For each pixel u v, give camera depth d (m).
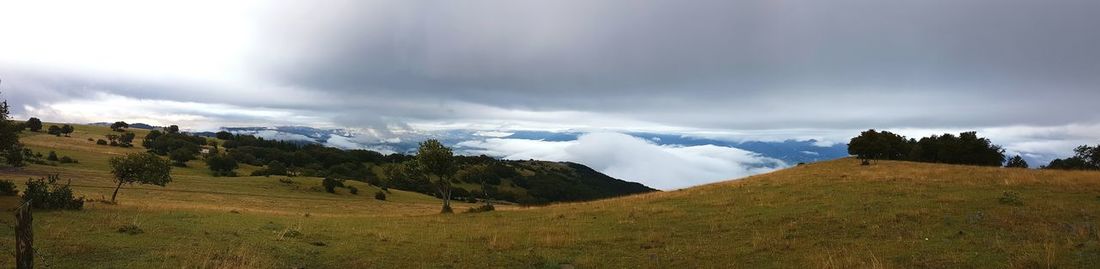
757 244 19.95
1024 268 13.64
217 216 28.98
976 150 77.94
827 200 30.70
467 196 150.12
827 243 19.62
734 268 16.58
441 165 44.97
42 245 15.47
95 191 77.62
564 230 25.95
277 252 17.53
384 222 31.20
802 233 21.91
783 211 27.89
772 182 43.62
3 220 20.17
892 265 15.12
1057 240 16.91
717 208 31.03
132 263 14.20
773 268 16.17
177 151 169.38
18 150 35.38
